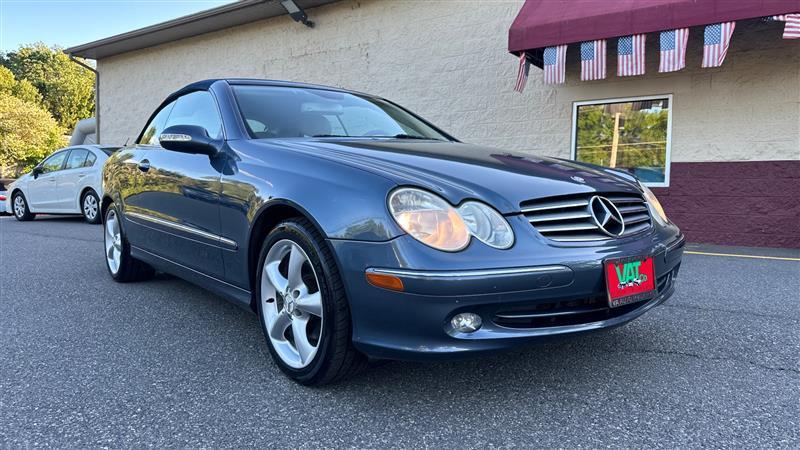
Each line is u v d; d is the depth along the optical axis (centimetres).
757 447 180
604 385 229
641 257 215
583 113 795
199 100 336
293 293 228
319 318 221
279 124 295
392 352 193
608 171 287
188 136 284
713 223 707
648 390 224
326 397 217
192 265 307
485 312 189
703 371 245
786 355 265
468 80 893
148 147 376
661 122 735
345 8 1029
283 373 239
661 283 248
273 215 241
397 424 196
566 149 809
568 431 191
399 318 189
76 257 550
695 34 699
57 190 963
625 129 762
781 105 659
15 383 232
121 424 196
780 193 667
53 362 256
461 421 198
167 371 245
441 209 191
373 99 374
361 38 1012
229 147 277
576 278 195
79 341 286
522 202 202
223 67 1236
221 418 201
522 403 212
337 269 204
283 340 240
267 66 1157
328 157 232
